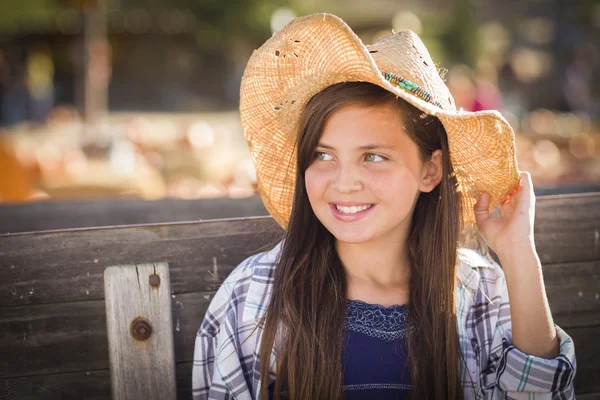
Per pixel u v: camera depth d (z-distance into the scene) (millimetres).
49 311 2035
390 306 1980
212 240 2148
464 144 1905
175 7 25906
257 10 25344
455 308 2008
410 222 2057
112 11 25438
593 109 22797
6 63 20891
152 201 3098
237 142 12609
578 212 2320
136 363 1957
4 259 2002
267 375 1907
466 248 2217
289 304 1938
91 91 14281
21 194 5891
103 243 2072
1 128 16844
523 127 14984
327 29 1747
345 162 1838
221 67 29359
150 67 28625
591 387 2348
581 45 31469
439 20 26156
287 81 1952
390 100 1813
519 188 1989
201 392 2035
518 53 30250
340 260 2029
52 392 2045
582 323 2338
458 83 13836
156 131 12523
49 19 23062
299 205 2006
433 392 1944
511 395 1859
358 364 1921
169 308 1970
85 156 8609
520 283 1891
